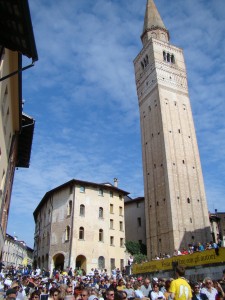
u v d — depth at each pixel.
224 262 29.64
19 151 36.53
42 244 64.69
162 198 62.00
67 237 56.94
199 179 65.31
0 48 13.40
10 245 110.44
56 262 58.22
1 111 18.11
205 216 61.62
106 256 58.28
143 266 43.53
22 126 29.30
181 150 66.50
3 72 16.33
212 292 14.16
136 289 16.83
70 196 59.88
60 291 13.84
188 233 57.97
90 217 59.22
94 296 13.33
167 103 71.12
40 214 72.50
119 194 66.25
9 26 10.57
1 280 28.86
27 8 9.51
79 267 55.91
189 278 33.66
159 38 84.50
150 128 71.81
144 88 78.31
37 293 13.04
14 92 20.67
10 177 31.38
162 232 59.56
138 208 76.69
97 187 62.59
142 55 81.94
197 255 33.34
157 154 67.00
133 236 74.69
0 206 24.23
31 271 48.59
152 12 88.62
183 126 70.06
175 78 75.62
